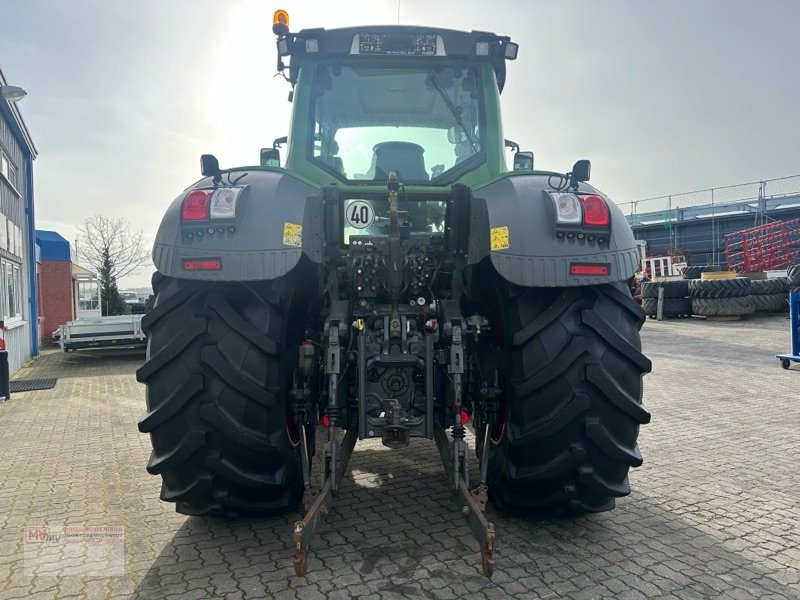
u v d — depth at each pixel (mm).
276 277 2570
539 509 3008
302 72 3627
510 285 2814
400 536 3062
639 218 30672
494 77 3689
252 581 2611
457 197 2877
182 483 2748
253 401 2619
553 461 2719
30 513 3512
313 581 2604
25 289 13570
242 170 2893
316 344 2979
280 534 3092
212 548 2945
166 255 2629
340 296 3086
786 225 23828
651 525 3205
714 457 4508
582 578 2623
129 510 3533
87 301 25406
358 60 3625
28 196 14055
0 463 4664
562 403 2666
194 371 2604
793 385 7699
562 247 2648
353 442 3102
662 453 4617
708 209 28750
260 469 2723
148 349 2703
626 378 2723
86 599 2498
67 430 5926
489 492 3193
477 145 3623
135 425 6148
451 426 2996
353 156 3604
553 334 2699
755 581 2611
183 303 2689
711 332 14141
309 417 3021
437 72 3656
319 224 2844
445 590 2520
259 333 2619
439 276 3195
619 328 2734
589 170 2779
